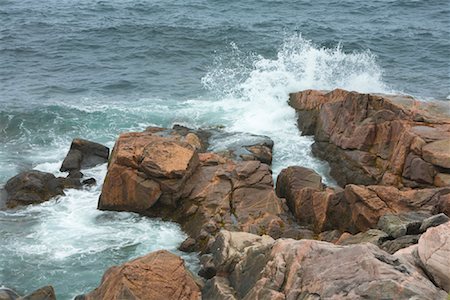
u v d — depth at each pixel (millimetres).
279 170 22141
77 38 40406
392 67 34812
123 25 43531
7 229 18406
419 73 33688
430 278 10742
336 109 23328
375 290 9805
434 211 17359
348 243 15938
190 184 19625
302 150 23750
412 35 42969
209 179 19812
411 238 15000
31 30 42406
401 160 19812
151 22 44938
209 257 16172
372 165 20938
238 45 38688
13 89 30312
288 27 44125
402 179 19688
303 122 25375
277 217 18406
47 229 18500
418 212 17172
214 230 17750
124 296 12797
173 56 36688
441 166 18734
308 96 26031
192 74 33219
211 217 18328
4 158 23062
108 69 34156
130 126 25875
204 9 51125
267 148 22969
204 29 42562
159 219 19422
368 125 21500
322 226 18562
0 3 52375
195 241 17625
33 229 18469
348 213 18219
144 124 26062
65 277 16109
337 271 10711
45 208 19734
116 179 19641
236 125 25828
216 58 36125
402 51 38625
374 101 22375
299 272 11281
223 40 39844
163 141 20469
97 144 23188
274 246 12750
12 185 20516
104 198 19656
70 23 44688
